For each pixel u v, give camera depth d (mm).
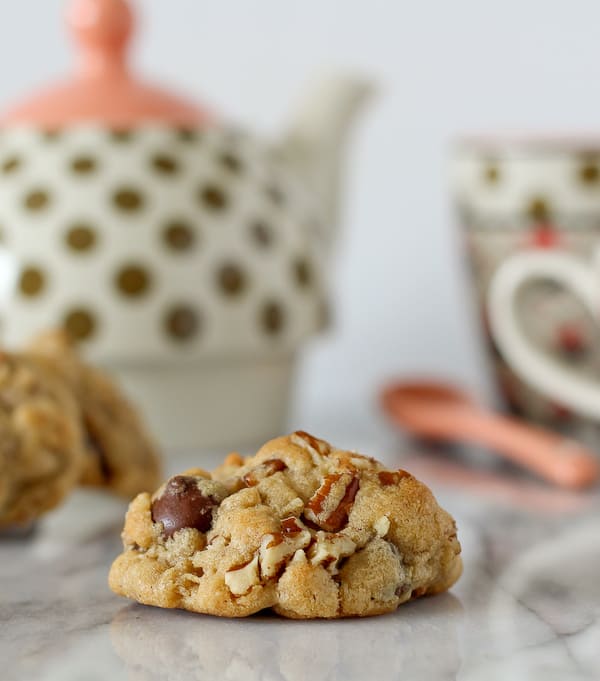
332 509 608
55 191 764
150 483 718
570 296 790
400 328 953
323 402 963
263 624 600
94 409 714
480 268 813
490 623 605
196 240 765
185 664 577
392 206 948
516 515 733
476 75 938
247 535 603
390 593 604
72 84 796
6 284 761
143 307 759
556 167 786
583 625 604
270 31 951
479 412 827
